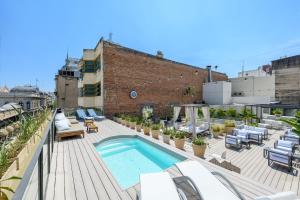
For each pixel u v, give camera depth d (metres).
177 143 9.55
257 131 14.86
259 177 7.80
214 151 11.41
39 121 7.88
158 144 10.05
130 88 22.53
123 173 7.78
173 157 8.72
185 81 30.55
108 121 18.62
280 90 31.48
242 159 10.02
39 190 3.12
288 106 21.70
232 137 12.06
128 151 10.67
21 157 4.47
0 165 3.59
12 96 37.09
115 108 21.05
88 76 23.66
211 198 3.65
